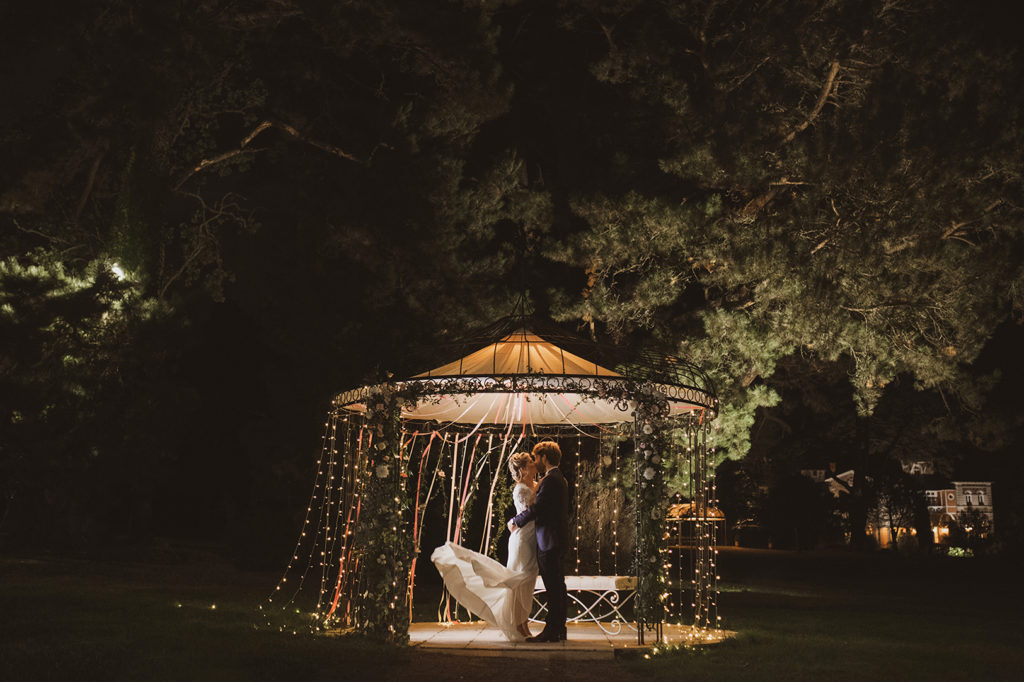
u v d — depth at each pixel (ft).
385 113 72.49
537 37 78.84
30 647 24.97
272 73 78.07
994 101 53.83
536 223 68.23
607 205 59.98
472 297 63.87
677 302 67.56
